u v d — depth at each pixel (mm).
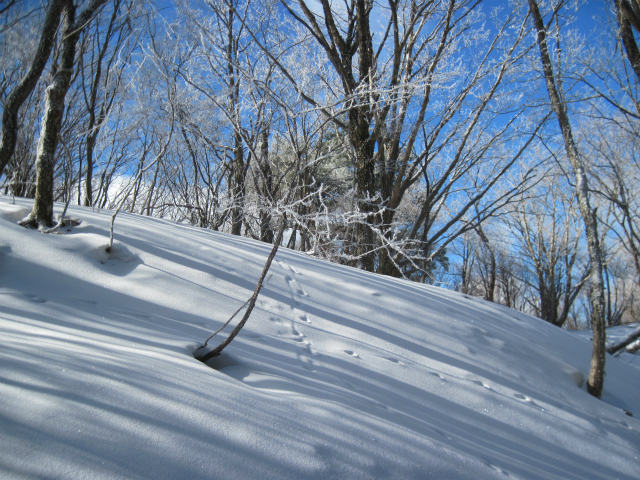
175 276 3561
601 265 4363
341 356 3096
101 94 7469
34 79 3703
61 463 1013
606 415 3777
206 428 1369
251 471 1237
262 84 6340
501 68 8148
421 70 8281
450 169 9328
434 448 1880
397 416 2289
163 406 1418
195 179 9898
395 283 5223
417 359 3457
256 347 2832
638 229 9797
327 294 4164
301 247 8797
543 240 18219
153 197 11703
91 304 2789
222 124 8734
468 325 4477
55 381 1368
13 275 2906
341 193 9547
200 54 7516
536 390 3742
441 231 10016
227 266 4059
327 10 7340
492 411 3039
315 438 1563
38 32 4875
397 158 8250
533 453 2635
